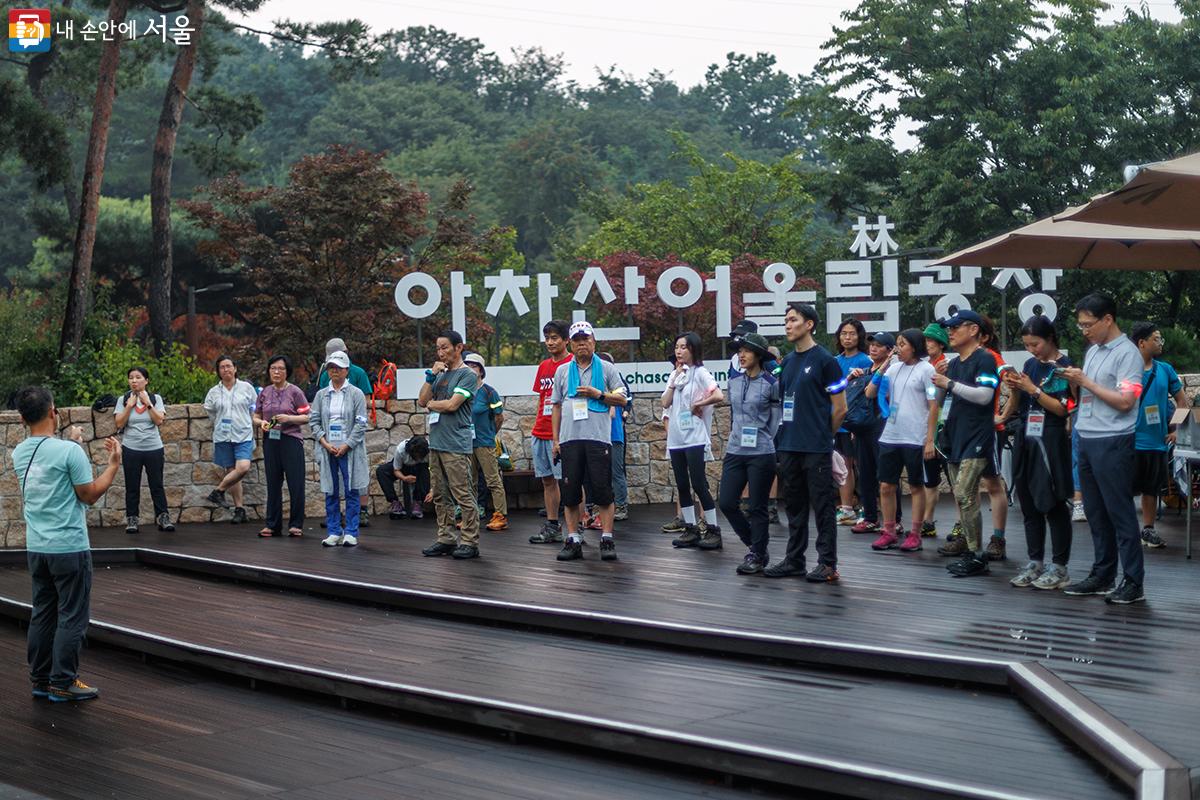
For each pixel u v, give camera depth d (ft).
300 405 39.52
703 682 21.01
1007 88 85.51
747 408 29.63
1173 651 20.61
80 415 42.55
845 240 107.34
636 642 24.17
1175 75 81.82
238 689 23.24
